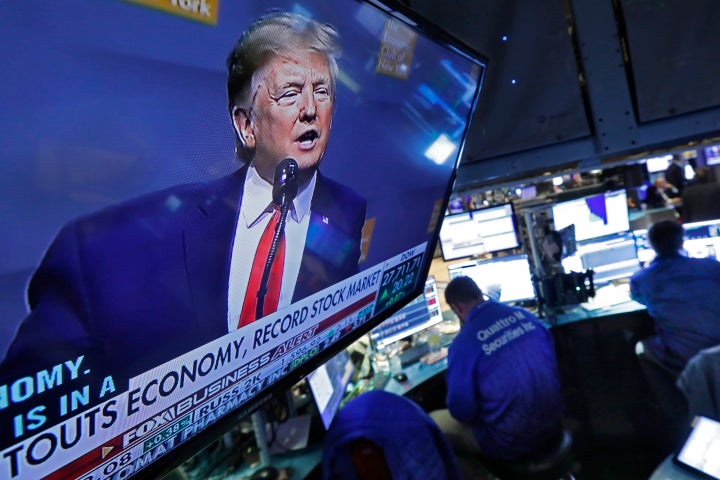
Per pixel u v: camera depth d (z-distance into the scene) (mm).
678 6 2027
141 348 613
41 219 456
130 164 524
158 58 523
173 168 579
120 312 569
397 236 1220
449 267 2701
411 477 1151
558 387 1770
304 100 742
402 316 2262
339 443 1210
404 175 1128
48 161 448
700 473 1169
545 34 2150
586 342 2496
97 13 454
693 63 2068
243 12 608
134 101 510
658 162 5102
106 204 511
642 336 2465
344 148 883
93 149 484
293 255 854
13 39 401
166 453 721
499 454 1766
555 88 2205
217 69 596
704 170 3934
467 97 1238
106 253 528
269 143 711
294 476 1428
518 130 2281
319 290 972
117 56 481
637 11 2061
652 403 2408
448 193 1395
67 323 512
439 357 2213
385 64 899
